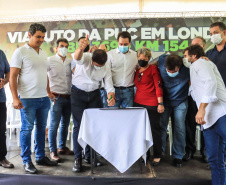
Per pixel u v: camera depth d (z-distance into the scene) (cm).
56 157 281
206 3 445
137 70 284
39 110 259
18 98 236
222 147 203
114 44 453
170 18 443
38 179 233
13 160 283
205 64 196
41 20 469
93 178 228
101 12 462
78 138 237
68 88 305
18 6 467
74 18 464
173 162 277
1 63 259
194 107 286
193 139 292
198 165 269
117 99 287
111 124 235
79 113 254
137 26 448
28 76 244
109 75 263
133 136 235
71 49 461
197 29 441
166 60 248
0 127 258
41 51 259
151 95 275
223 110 195
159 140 270
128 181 227
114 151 236
